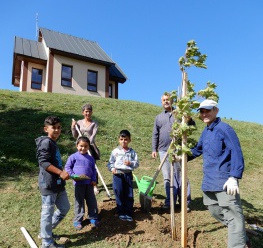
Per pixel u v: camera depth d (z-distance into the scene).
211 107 3.99
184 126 4.19
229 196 3.71
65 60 22.72
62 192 4.20
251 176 8.45
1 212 5.02
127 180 4.89
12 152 7.76
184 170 4.24
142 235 4.40
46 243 3.89
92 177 4.67
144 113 14.89
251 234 4.79
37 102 13.52
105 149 9.27
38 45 24.53
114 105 15.41
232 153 3.74
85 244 4.17
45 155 3.93
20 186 6.08
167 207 5.23
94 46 26.56
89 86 23.56
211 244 4.30
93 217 4.55
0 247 4.04
